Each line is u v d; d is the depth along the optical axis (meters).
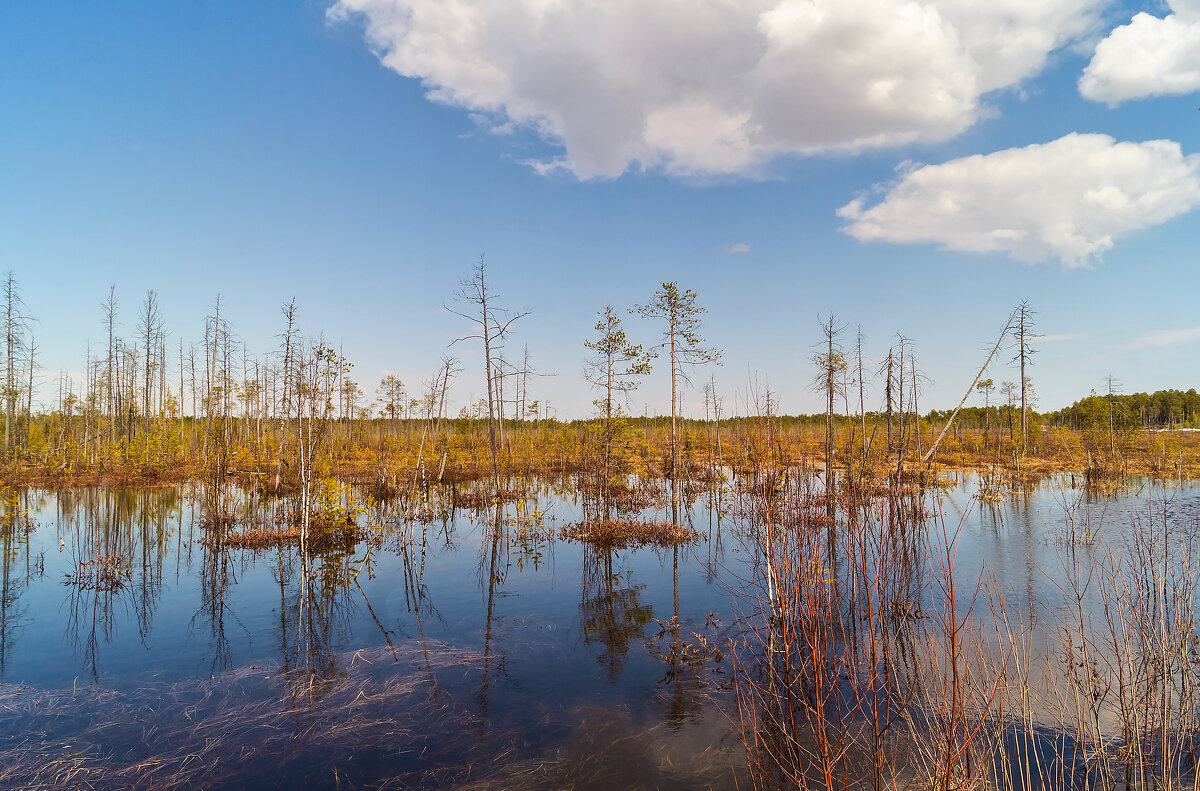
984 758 4.99
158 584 13.00
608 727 6.52
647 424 49.72
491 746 6.15
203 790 5.39
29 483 29.52
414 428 44.28
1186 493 21.98
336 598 11.89
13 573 13.89
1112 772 5.12
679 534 16.59
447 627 10.09
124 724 6.66
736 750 5.95
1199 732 5.49
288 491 25.28
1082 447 36.19
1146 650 5.61
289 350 16.28
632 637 9.42
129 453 32.62
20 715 6.89
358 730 6.50
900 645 7.84
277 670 8.23
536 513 19.00
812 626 5.17
